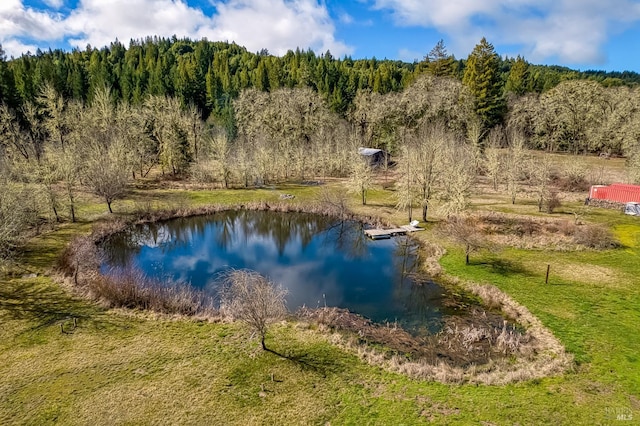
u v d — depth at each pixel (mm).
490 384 14766
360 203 47344
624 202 40781
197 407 13477
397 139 64875
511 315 20891
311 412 13242
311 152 64688
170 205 45438
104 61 102312
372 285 26109
